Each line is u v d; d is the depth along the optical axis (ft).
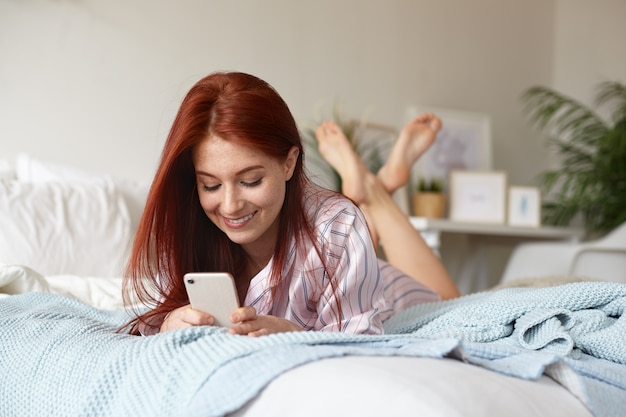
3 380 3.49
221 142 3.43
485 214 12.05
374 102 11.85
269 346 2.69
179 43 9.70
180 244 4.02
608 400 2.83
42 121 8.50
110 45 9.06
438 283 7.03
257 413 2.41
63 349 3.37
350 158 7.57
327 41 11.30
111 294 5.47
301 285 4.05
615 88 13.62
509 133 13.79
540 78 14.33
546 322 3.64
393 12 12.09
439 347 2.72
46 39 8.54
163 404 2.62
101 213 6.60
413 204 11.97
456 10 12.97
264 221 3.62
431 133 8.50
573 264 10.55
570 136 14.39
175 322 3.54
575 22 14.51
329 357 2.59
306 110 11.05
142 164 9.31
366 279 4.03
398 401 2.20
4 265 4.91
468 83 13.14
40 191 6.42
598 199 12.58
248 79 3.63
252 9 10.46
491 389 2.40
